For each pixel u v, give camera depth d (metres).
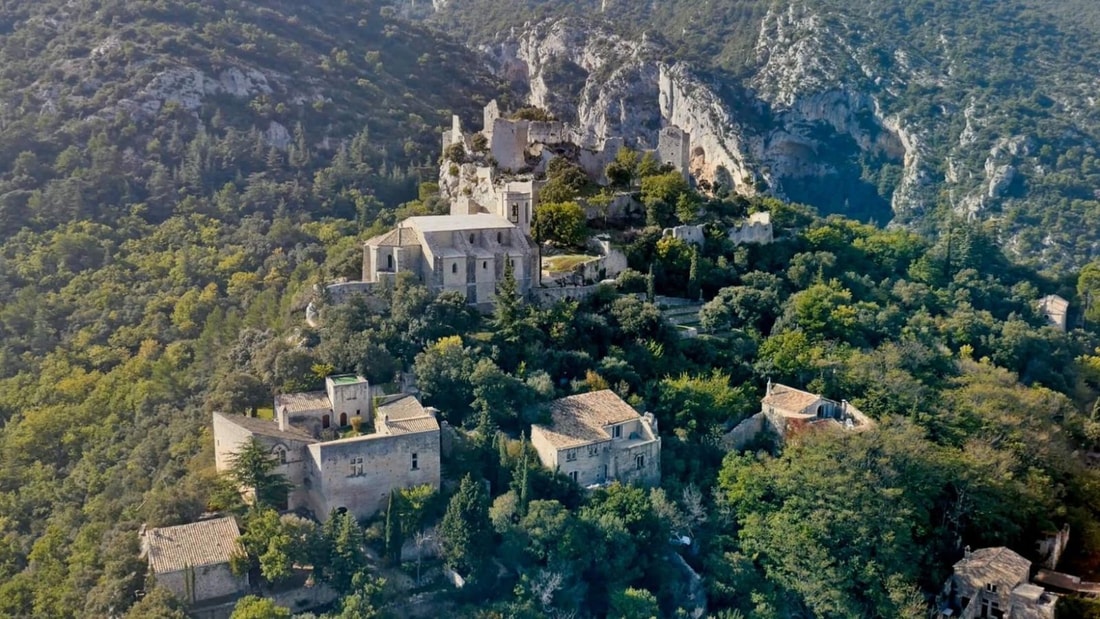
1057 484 141.12
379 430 113.12
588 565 107.44
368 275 145.88
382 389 121.25
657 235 177.75
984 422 143.62
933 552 124.81
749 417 137.75
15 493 130.75
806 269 184.75
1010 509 130.50
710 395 136.25
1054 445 144.75
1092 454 158.38
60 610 98.56
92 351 161.88
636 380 137.12
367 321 131.62
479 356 129.00
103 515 114.50
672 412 133.88
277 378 121.75
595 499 113.19
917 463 126.38
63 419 143.25
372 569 101.19
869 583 114.50
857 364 149.38
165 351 159.62
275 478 105.50
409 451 109.44
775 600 113.50
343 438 111.38
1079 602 118.94
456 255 143.12
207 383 135.88
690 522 118.00
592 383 132.25
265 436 106.69
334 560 99.06
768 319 166.50
